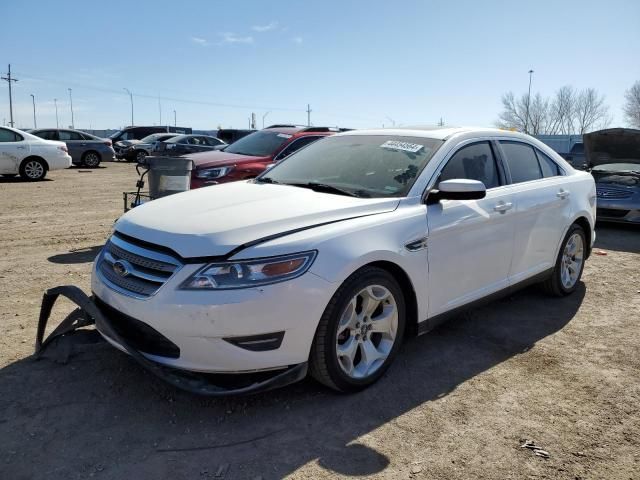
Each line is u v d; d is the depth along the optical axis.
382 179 3.94
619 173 10.03
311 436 2.96
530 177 4.87
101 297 3.32
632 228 10.05
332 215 3.32
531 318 4.84
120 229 3.44
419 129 4.55
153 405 3.21
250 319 2.87
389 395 3.41
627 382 3.66
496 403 3.36
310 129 9.13
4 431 2.91
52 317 4.48
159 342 3.04
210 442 2.88
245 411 3.18
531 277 4.81
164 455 2.76
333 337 3.16
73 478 2.57
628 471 2.73
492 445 2.92
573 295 5.55
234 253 2.92
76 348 3.80
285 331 2.97
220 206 3.45
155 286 2.99
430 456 2.82
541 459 2.81
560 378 3.70
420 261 3.61
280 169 4.60
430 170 3.90
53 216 9.76
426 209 3.71
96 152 22.98
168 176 6.51
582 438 3.00
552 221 4.93
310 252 3.04
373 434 2.99
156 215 3.41
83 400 3.24
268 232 3.05
